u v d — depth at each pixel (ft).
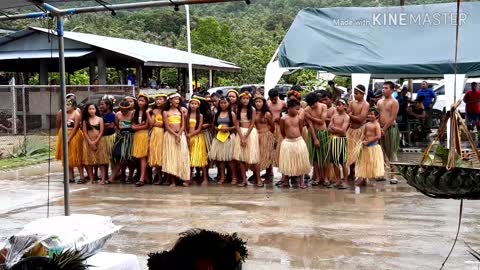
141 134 32.55
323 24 38.06
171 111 31.96
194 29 132.26
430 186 9.03
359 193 29.12
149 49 75.41
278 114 31.91
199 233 7.02
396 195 28.45
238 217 24.07
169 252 6.82
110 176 35.06
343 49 36.76
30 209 26.76
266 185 32.04
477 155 9.46
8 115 55.01
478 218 23.47
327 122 31.81
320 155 30.55
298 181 31.63
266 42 123.13
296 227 22.16
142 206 26.86
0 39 67.21
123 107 32.91
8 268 7.99
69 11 16.20
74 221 11.16
